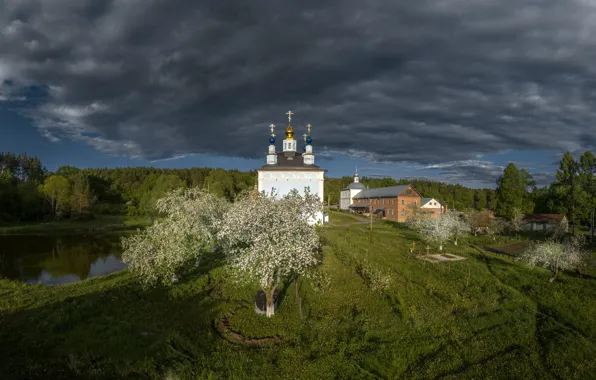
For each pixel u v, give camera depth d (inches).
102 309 904.3
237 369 623.5
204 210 1214.3
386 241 1931.6
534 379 615.2
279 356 677.3
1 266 1737.2
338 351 698.2
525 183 2999.5
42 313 895.1
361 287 1087.0
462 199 5930.1
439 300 990.4
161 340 716.7
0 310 925.8
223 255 1567.4
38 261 1865.2
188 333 770.8
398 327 817.5
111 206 4845.0
